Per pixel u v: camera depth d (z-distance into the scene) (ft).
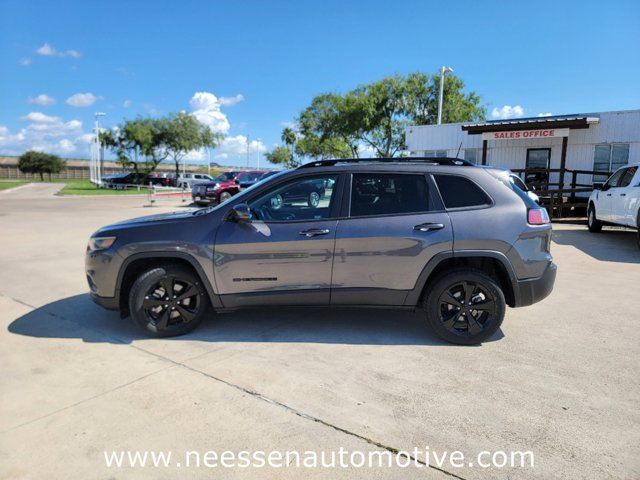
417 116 133.80
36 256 30.09
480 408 10.96
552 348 14.67
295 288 14.89
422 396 11.51
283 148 285.84
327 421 10.39
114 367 13.11
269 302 15.07
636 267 27.25
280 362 13.44
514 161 67.21
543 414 10.71
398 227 14.51
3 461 9.01
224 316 17.44
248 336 15.47
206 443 9.59
